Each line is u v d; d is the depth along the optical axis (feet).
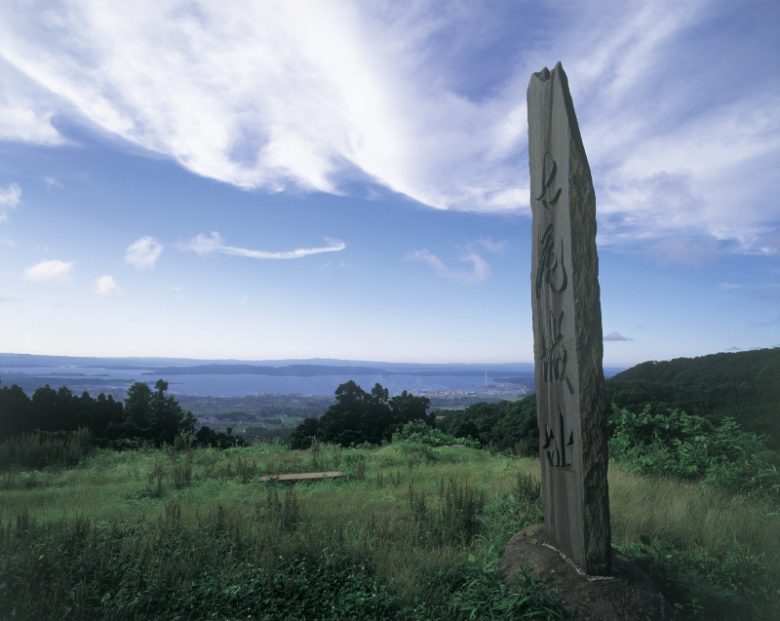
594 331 15.02
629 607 12.92
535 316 17.62
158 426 54.19
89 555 16.17
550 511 16.24
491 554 16.79
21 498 29.09
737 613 13.74
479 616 13.46
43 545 16.93
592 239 15.33
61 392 52.80
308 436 57.00
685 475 29.37
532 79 17.80
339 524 20.80
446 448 49.62
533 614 12.74
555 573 14.32
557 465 15.79
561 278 15.70
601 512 14.37
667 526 19.83
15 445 41.01
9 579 14.78
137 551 17.06
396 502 25.75
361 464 37.04
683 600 14.24
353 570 16.62
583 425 14.56
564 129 15.69
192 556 17.15
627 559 15.33
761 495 24.75
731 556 16.48
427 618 13.87
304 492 30.68
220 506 21.18
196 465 40.78
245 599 14.82
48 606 13.83
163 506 26.78
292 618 14.17
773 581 15.20
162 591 14.93
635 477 28.73
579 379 14.73
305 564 16.94
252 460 42.65
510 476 32.76
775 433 34.22
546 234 16.74
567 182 15.43
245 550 17.99
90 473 37.91
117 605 14.05
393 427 58.23
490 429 57.98
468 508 21.67
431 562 16.67
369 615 14.37
